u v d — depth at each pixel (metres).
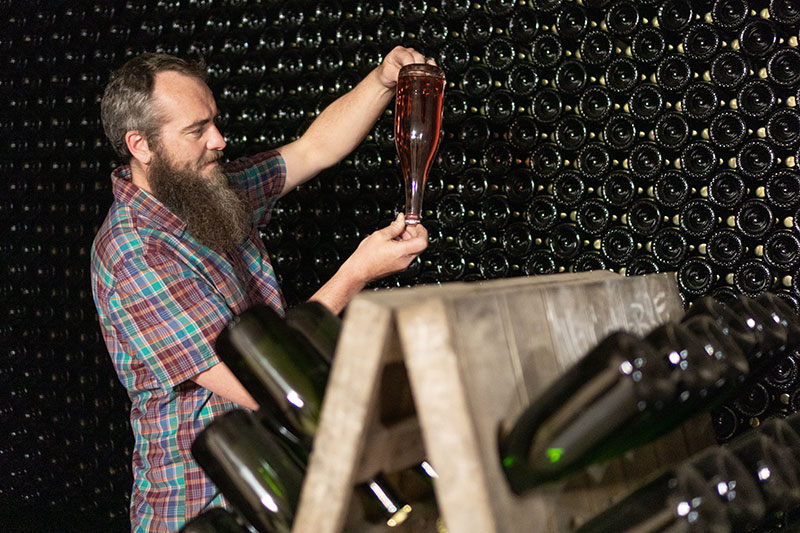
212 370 1.25
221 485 0.74
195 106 1.39
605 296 0.73
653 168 1.71
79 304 2.53
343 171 2.08
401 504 0.68
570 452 0.51
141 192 1.36
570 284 0.68
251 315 0.73
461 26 2.00
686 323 0.67
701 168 1.67
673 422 0.61
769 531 0.81
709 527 0.54
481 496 0.50
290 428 0.71
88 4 2.41
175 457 1.32
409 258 1.15
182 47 2.31
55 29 2.48
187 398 1.31
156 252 1.30
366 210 2.10
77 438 2.58
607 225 1.80
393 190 2.05
